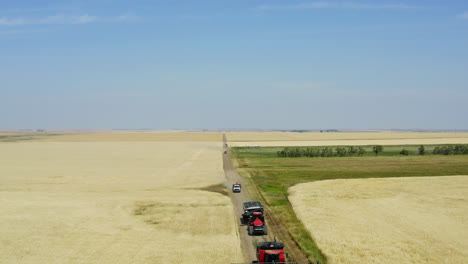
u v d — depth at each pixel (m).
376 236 35.41
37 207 47.94
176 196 58.69
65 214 44.47
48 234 36.19
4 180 74.50
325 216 43.72
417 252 30.89
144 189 66.50
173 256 30.41
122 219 42.97
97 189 66.00
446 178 74.56
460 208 47.84
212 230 38.47
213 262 29.14
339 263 28.45
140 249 32.12
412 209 47.38
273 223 41.72
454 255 30.17
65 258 29.78
